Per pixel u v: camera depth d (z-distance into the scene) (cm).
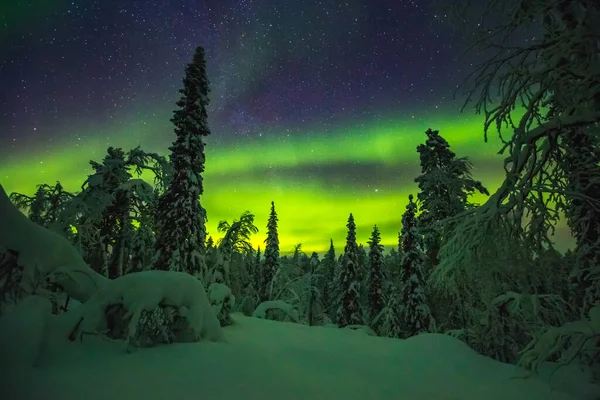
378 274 3478
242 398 486
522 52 752
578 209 859
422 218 1938
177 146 1730
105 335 644
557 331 705
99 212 1541
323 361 755
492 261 865
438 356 890
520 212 794
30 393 434
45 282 715
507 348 1040
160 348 671
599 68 612
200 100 1834
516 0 709
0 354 488
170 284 747
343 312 3306
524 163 795
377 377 679
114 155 1925
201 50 1880
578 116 685
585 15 615
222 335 809
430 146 2081
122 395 454
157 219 1739
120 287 706
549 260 825
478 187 1883
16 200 1416
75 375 503
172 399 457
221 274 2058
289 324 1516
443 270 944
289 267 3434
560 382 695
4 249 643
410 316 1962
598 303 730
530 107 743
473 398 612
